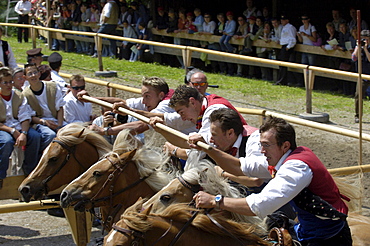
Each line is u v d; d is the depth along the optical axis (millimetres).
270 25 12578
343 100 10766
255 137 3891
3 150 5516
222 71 13852
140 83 12359
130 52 15891
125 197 4004
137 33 15320
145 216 3098
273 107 10234
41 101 6109
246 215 3160
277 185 3107
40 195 4625
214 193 3436
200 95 4562
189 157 3689
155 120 4480
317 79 12594
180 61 14555
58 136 4746
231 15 13250
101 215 4348
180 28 14555
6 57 8984
